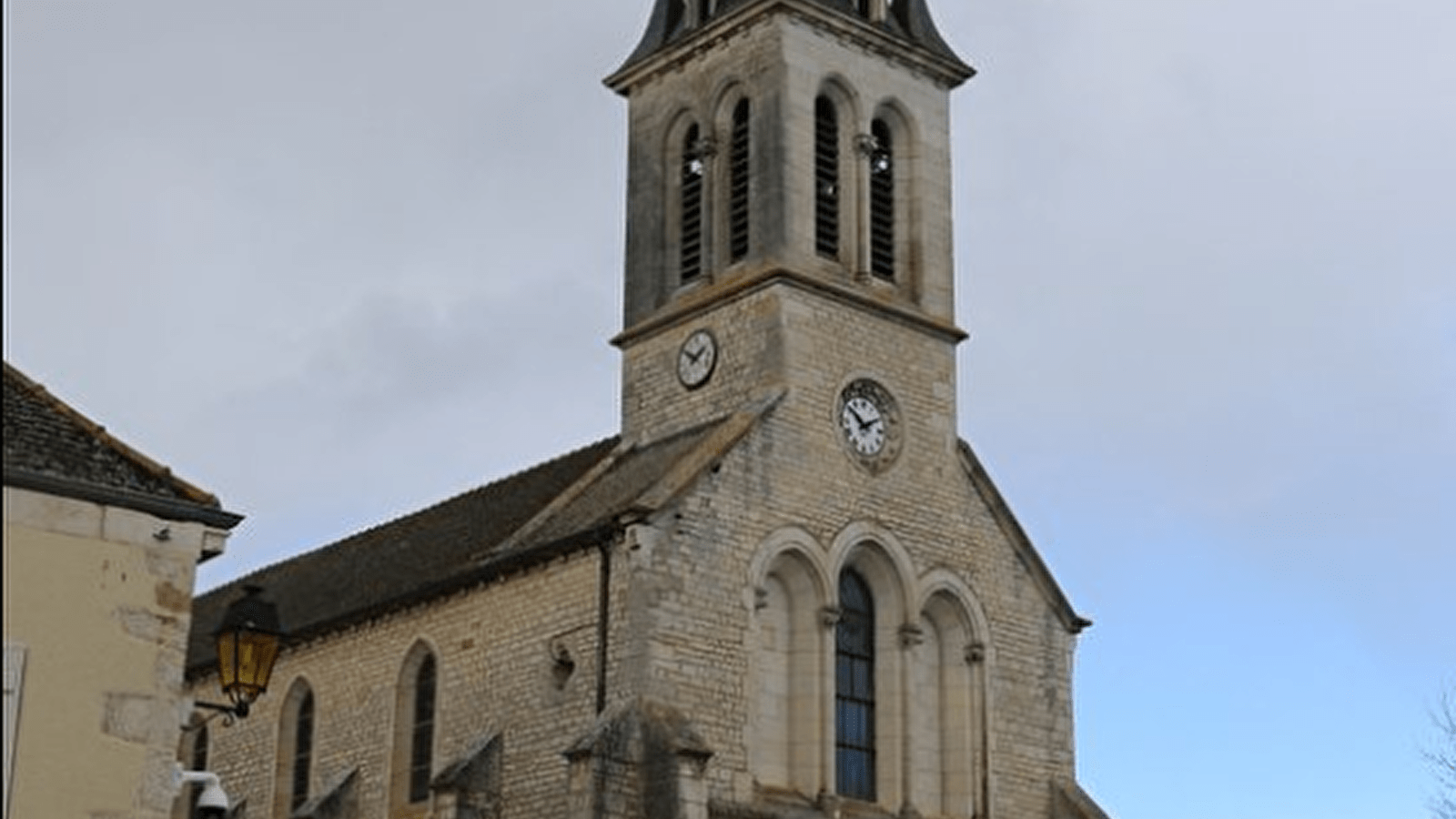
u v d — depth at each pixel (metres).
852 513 39.31
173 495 21.03
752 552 37.22
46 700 19.45
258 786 44.50
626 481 39.94
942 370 42.56
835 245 42.06
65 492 20.08
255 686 21.17
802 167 41.56
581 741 33.75
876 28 43.66
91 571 20.06
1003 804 39.72
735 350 40.56
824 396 39.84
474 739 38.16
